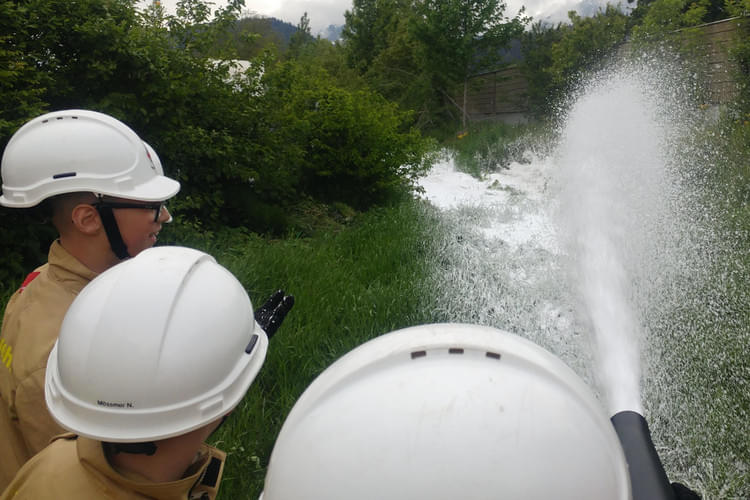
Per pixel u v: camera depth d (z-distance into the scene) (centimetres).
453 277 591
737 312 494
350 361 121
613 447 118
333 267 591
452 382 108
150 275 144
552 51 1714
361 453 104
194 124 687
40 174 216
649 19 1337
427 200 966
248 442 326
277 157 790
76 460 141
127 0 626
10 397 186
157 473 141
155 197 224
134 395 134
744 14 1140
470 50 2033
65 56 580
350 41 2909
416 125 2123
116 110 578
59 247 212
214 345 143
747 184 841
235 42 770
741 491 312
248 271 532
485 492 98
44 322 188
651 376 409
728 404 377
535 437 102
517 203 929
